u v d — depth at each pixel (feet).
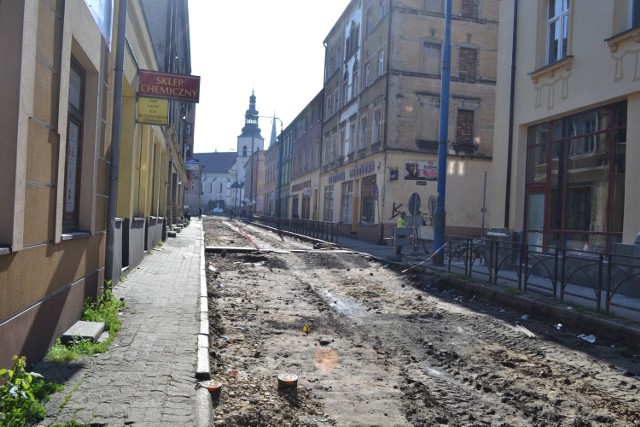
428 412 14.98
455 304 33.40
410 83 85.97
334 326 26.03
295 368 18.76
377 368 19.17
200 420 12.42
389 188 84.69
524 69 46.14
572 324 26.91
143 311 24.12
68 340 17.74
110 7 23.93
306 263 53.78
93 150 21.83
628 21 35.40
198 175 240.73
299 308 30.40
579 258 29.45
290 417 14.19
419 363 20.06
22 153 13.58
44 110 15.40
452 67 87.66
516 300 31.76
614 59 35.78
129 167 34.53
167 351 17.87
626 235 34.35
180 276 36.06
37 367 15.14
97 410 12.62
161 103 34.68
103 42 22.67
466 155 87.20
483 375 18.66
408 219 57.26
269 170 244.63
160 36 59.62
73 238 18.98
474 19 88.43
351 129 108.17
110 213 25.46
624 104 35.99
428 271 44.52
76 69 20.47
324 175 132.46
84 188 21.68
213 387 14.79
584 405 15.94
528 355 21.57
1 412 11.43
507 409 15.46
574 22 39.91
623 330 23.76
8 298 13.15
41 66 15.07
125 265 35.17
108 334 19.51
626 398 16.62
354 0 108.78
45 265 16.07
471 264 40.91
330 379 17.70
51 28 15.78
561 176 42.14
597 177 38.22
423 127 86.33
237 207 372.38
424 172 85.30
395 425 14.03
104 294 24.30
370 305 32.01
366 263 54.60
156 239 58.49
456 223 86.53
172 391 14.20
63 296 18.13
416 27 86.53
